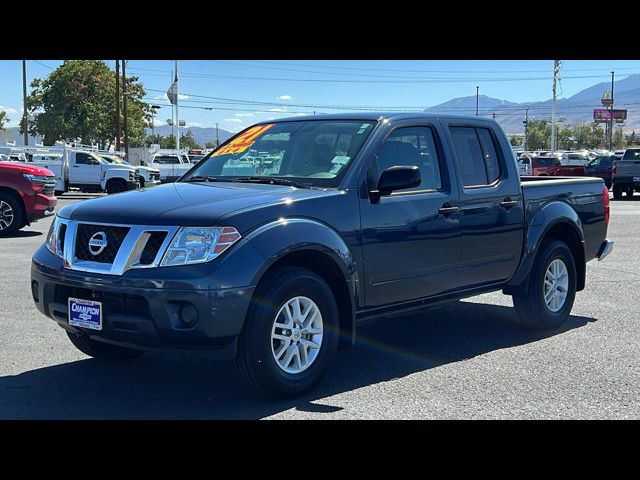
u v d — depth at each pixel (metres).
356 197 5.33
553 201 7.21
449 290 6.13
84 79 62.25
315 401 4.98
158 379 5.47
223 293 4.46
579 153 55.06
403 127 5.89
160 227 4.60
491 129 6.72
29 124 66.62
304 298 4.93
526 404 4.97
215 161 6.29
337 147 5.68
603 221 7.92
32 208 14.98
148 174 35.28
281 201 4.95
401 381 5.47
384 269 5.48
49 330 6.93
